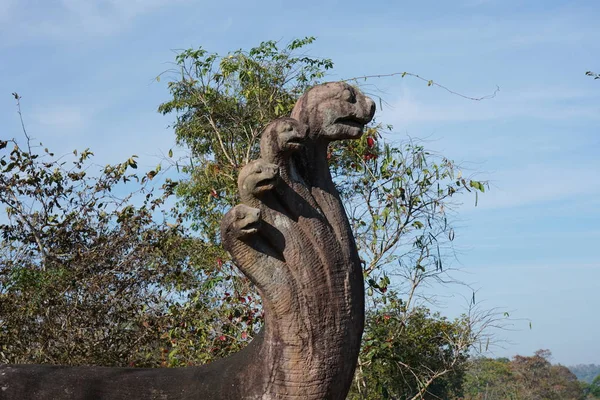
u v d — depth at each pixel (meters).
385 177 8.23
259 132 10.34
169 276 8.95
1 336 8.28
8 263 8.70
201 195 10.30
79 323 8.58
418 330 8.38
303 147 4.09
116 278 8.77
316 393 3.83
